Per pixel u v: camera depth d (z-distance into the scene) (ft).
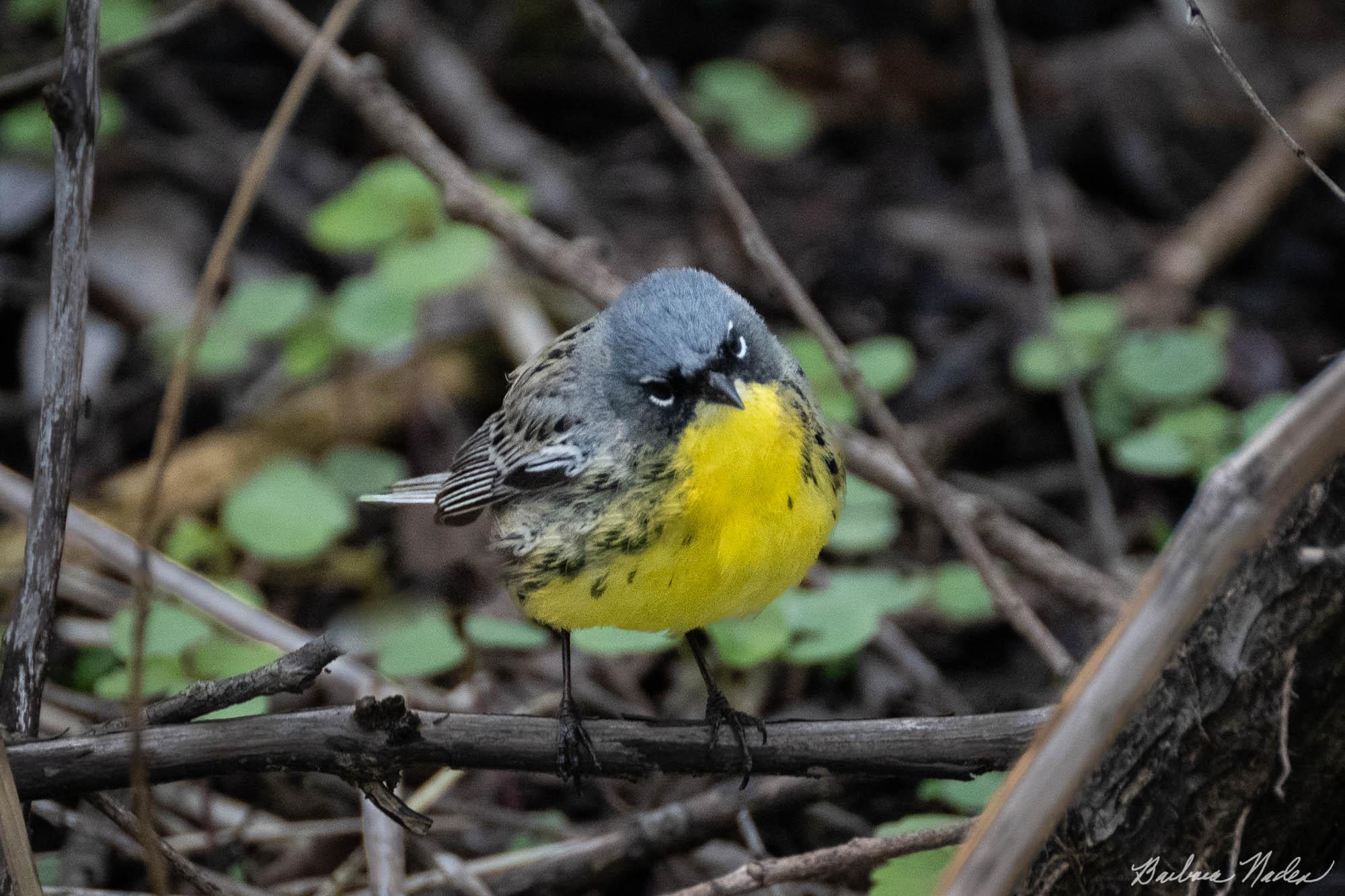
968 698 36.29
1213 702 20.57
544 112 56.34
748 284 48.14
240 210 18.99
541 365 29.66
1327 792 20.79
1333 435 15.10
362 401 44.88
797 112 51.72
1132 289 46.70
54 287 22.34
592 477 25.73
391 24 53.98
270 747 21.48
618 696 36.29
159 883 18.84
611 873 29.68
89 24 22.04
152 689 29.81
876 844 23.63
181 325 46.01
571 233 49.62
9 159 50.37
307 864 32.19
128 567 32.58
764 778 30.78
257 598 35.73
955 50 55.88
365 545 41.01
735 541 25.00
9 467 43.37
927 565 40.47
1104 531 37.81
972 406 44.75
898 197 51.31
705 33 57.67
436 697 33.19
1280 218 49.11
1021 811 15.85
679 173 53.36
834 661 36.65
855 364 33.12
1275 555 20.13
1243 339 45.29
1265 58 53.11
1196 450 39.63
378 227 42.91
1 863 21.91
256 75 56.03
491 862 29.94
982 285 47.91
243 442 43.55
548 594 26.27
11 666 22.11
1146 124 52.13
